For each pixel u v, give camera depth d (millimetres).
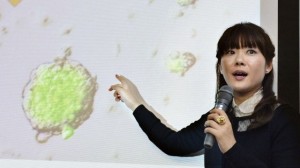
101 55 3057
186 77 2939
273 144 2199
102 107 3027
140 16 3018
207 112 2857
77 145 3035
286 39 2766
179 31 2969
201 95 2918
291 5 2775
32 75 3137
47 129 3082
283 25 2781
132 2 3033
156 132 2797
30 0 3172
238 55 2402
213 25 2924
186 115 2922
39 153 3082
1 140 3121
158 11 3000
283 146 2158
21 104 3133
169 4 2988
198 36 2941
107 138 3000
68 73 3090
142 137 2938
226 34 2463
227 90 2148
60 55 3115
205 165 2551
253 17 2857
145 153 2926
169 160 2877
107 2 3064
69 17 3115
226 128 2008
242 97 2445
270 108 2277
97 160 3000
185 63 2945
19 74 3150
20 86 3145
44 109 3092
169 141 2777
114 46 3039
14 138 3113
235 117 2375
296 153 2123
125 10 3041
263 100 2320
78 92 3061
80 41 3094
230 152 2016
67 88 3082
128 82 3000
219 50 2490
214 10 2924
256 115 2291
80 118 3051
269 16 2814
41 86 3121
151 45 2996
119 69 3025
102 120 3018
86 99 3049
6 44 3178
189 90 2934
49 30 3139
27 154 3096
